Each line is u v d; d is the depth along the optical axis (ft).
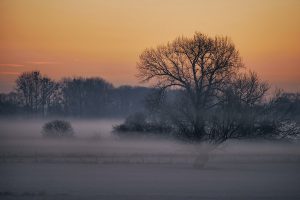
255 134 213.25
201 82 222.89
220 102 216.95
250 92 218.18
